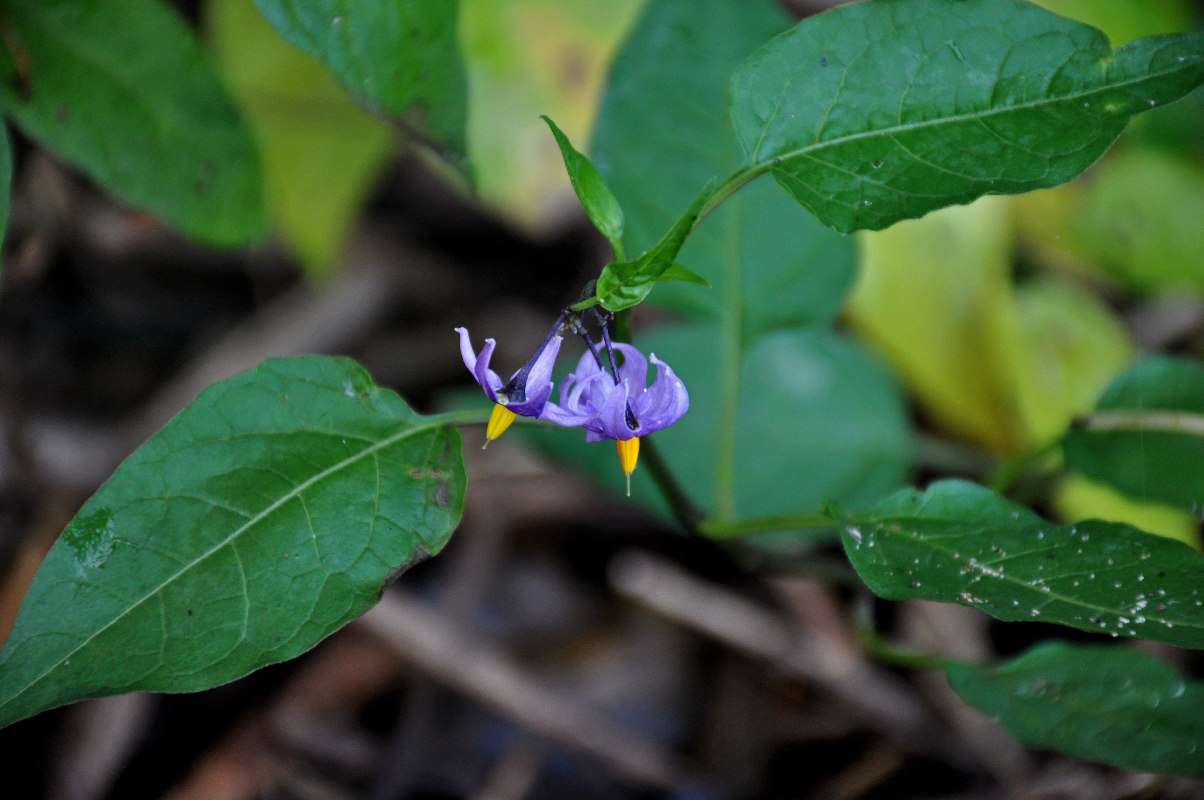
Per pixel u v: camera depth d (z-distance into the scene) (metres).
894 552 0.45
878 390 0.56
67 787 0.54
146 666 0.43
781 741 0.56
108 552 0.44
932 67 0.44
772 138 0.45
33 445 0.56
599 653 0.59
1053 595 0.44
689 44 0.51
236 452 0.45
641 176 0.51
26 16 0.49
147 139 0.50
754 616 0.58
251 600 0.44
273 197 0.58
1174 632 0.43
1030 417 0.57
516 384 0.45
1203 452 0.50
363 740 0.56
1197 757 0.48
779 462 0.55
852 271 0.52
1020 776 0.55
